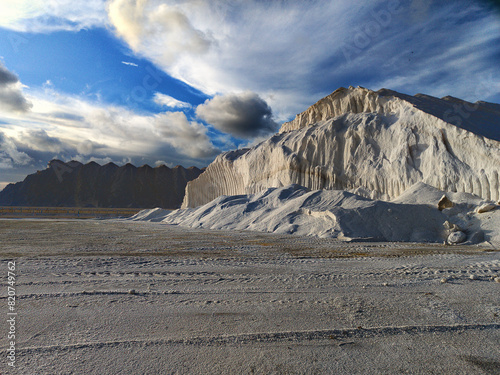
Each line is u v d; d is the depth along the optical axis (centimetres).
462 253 847
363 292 437
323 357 246
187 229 2002
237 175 4112
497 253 838
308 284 482
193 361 238
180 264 661
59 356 244
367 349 260
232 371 224
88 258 728
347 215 1356
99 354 248
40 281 495
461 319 327
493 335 287
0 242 1151
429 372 222
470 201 1426
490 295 419
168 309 359
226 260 715
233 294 425
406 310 356
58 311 350
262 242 1131
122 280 504
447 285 477
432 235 1209
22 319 324
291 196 2166
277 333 289
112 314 341
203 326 308
